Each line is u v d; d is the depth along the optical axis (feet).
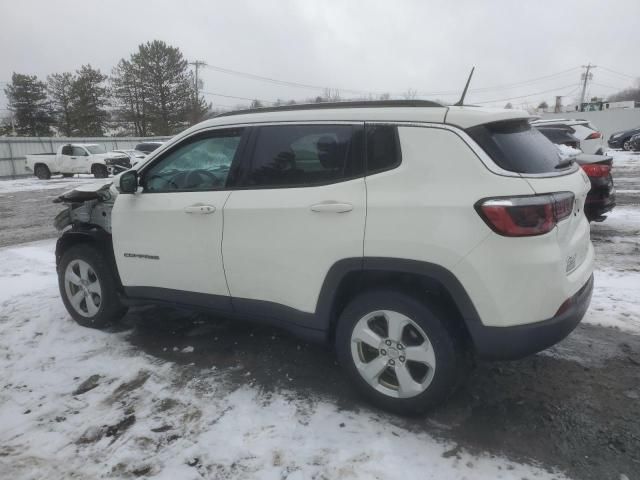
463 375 9.71
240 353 13.02
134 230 13.06
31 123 180.86
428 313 9.30
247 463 8.82
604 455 8.79
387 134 9.72
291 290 10.75
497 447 9.05
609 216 29.63
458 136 9.11
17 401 11.14
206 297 12.23
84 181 79.56
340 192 9.95
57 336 14.40
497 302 8.72
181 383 11.58
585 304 9.77
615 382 11.15
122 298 14.11
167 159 12.81
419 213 9.11
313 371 11.99
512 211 8.50
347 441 9.30
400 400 9.85
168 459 9.00
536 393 10.78
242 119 11.69
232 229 11.32
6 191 66.44
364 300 9.96
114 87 177.47
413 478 8.31
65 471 8.79
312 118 10.68
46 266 22.72
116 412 10.52
